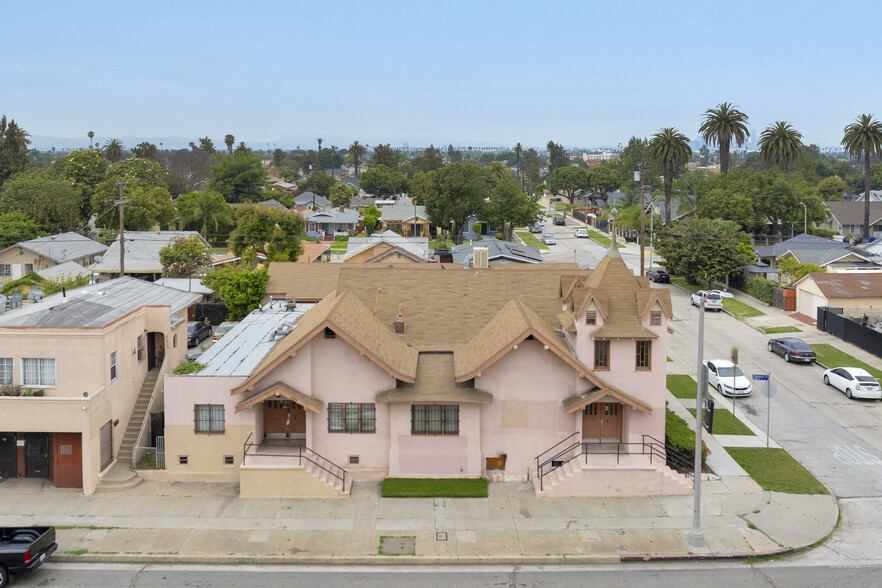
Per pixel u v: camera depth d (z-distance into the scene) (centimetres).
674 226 8800
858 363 5088
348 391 3184
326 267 6000
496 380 3209
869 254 8250
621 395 3127
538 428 3228
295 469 3038
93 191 12262
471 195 12619
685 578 2458
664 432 3250
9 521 2809
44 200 10519
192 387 3164
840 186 16738
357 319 3316
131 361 3494
